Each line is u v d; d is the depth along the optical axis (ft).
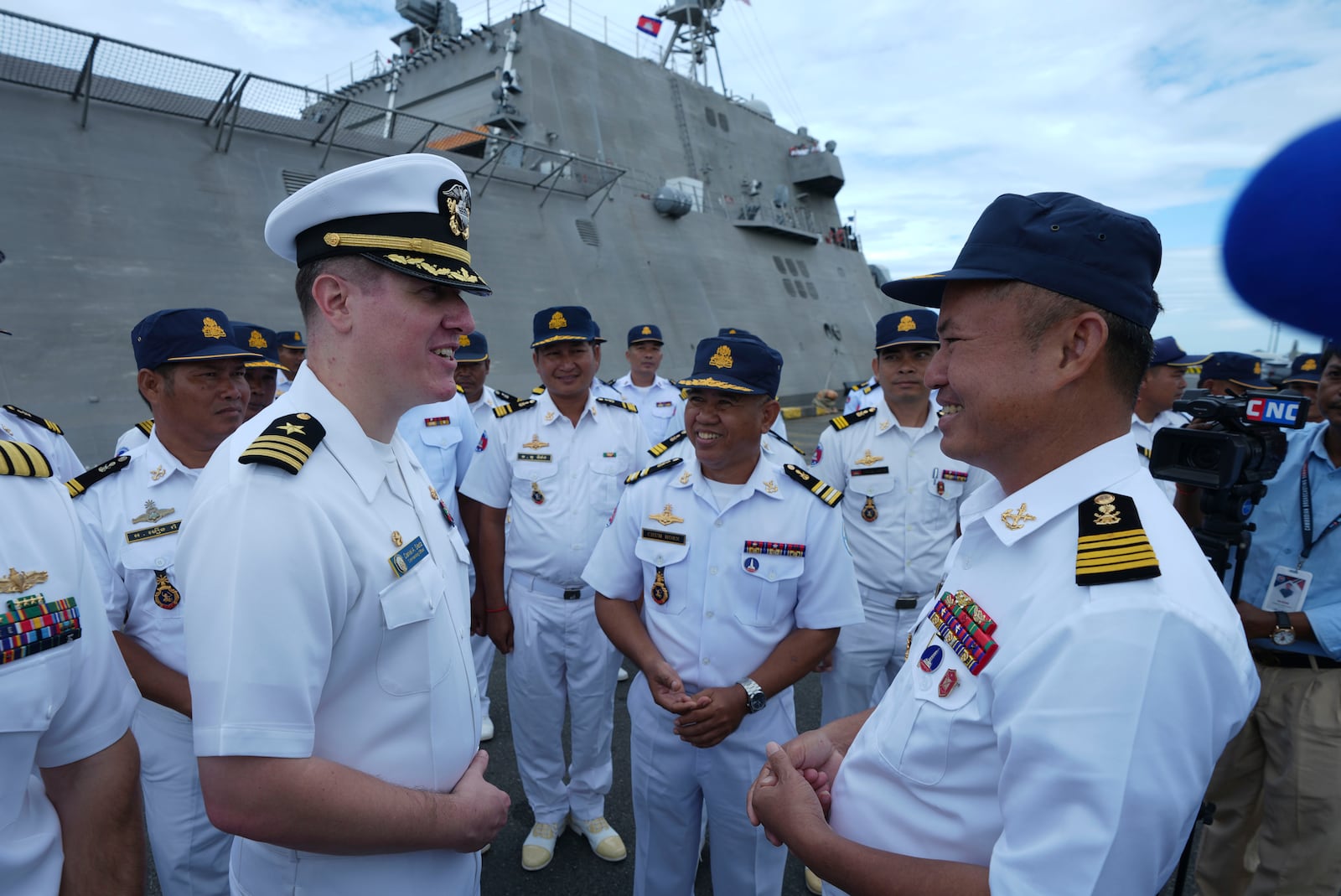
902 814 3.49
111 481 6.84
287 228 3.84
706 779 6.86
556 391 10.11
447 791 4.14
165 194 23.13
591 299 35.83
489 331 30.71
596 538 9.66
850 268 60.75
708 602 6.84
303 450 3.64
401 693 3.87
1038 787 2.73
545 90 39.93
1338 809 6.79
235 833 3.40
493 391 16.16
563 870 8.91
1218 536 5.80
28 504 3.65
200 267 23.16
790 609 6.95
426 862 4.14
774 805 4.00
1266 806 7.36
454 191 3.95
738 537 6.86
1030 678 2.90
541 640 9.45
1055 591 2.99
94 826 3.74
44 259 20.20
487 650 12.00
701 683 6.85
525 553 9.65
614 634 7.23
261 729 3.31
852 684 10.12
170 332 6.66
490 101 40.04
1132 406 3.26
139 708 6.51
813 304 53.06
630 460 10.47
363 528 3.78
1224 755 7.81
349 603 3.70
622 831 9.63
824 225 62.13
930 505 9.82
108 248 21.48
